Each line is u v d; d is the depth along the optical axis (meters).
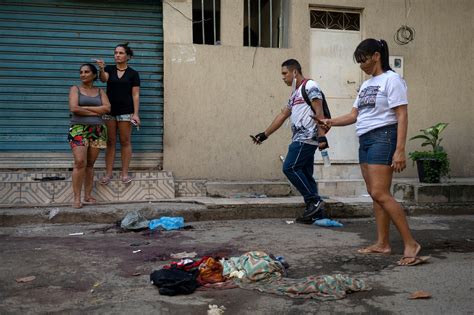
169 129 7.39
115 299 3.32
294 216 6.57
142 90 7.42
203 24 7.55
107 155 6.73
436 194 6.95
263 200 6.75
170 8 7.41
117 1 7.36
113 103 6.63
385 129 4.19
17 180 6.61
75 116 6.14
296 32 7.77
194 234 5.43
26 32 7.10
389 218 4.49
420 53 8.25
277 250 4.65
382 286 3.52
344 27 8.18
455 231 5.63
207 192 7.16
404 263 4.09
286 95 7.75
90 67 6.22
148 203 6.57
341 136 8.05
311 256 4.41
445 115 8.35
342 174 7.84
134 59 7.41
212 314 3.08
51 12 7.17
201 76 7.49
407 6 8.20
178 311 3.13
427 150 8.28
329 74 8.09
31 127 7.10
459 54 8.39
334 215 6.60
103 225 5.95
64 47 7.21
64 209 6.04
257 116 7.66
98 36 7.32
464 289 3.44
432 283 3.57
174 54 7.41
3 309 3.14
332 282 3.43
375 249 4.51
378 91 4.21
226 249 4.69
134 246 4.83
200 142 7.49
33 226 5.84
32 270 3.96
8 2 7.04
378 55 4.29
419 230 5.68
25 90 7.09
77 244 4.91
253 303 3.26
